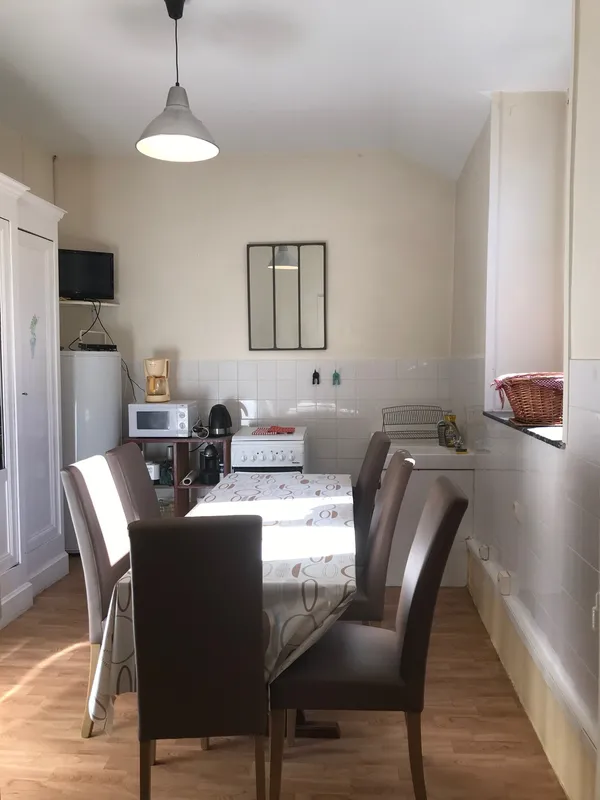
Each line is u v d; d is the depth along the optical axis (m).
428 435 4.30
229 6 2.44
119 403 4.21
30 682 2.62
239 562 1.62
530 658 2.36
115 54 2.86
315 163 4.35
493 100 3.14
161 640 1.66
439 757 2.14
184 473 4.24
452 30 2.59
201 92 3.30
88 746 2.21
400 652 1.85
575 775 1.87
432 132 3.71
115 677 1.82
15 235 3.24
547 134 3.13
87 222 4.44
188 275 4.44
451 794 1.96
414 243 4.33
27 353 3.47
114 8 2.46
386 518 2.31
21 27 2.62
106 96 3.36
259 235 4.40
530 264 3.17
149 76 3.10
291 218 4.38
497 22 2.52
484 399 3.26
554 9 2.41
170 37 2.70
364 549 2.76
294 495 2.79
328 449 4.45
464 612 3.33
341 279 4.38
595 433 1.77
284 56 2.86
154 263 4.45
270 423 4.47
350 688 1.81
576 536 1.92
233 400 4.48
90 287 4.26
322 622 1.78
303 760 2.14
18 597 3.26
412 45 2.72
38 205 3.52
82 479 2.24
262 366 4.45
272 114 3.62
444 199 4.29
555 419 2.53
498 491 3.01
